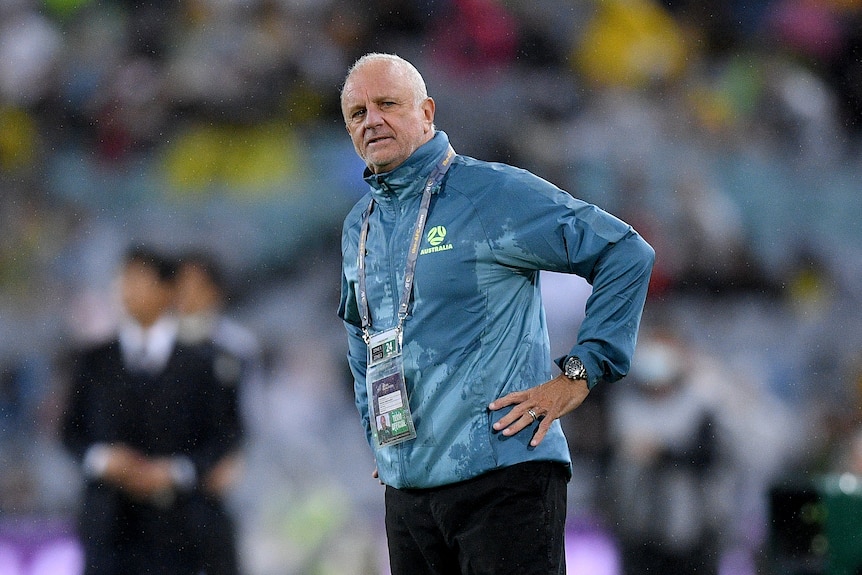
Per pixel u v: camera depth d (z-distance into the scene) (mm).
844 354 31438
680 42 38781
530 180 10617
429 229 10586
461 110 35781
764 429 24594
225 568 18375
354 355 11875
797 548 14758
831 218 35125
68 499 26031
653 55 37906
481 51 36906
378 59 11078
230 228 33250
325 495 24750
